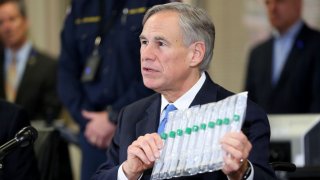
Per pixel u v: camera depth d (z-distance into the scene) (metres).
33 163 4.87
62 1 10.38
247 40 9.37
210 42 4.14
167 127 3.84
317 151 5.29
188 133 3.73
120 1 6.30
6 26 8.65
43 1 10.38
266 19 9.26
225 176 3.99
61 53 6.57
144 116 4.35
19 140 3.92
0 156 3.91
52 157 5.48
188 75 4.15
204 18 4.12
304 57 7.73
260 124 4.00
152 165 3.86
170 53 4.07
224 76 9.49
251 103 4.09
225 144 3.49
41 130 5.56
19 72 8.71
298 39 7.82
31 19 10.38
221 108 3.70
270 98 7.82
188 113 3.81
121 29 6.22
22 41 8.75
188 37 4.08
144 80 4.14
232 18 9.44
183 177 4.00
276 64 7.91
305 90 7.70
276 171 4.57
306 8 9.00
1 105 4.84
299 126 5.76
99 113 6.22
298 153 5.68
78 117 6.36
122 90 6.18
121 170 3.95
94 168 6.25
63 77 6.51
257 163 3.85
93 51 6.35
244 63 9.38
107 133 6.14
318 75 7.66
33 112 8.61
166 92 4.20
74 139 6.47
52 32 10.39
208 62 4.18
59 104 8.62
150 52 4.09
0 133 4.75
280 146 5.72
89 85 6.34
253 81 8.05
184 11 4.11
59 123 7.60
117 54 6.21
